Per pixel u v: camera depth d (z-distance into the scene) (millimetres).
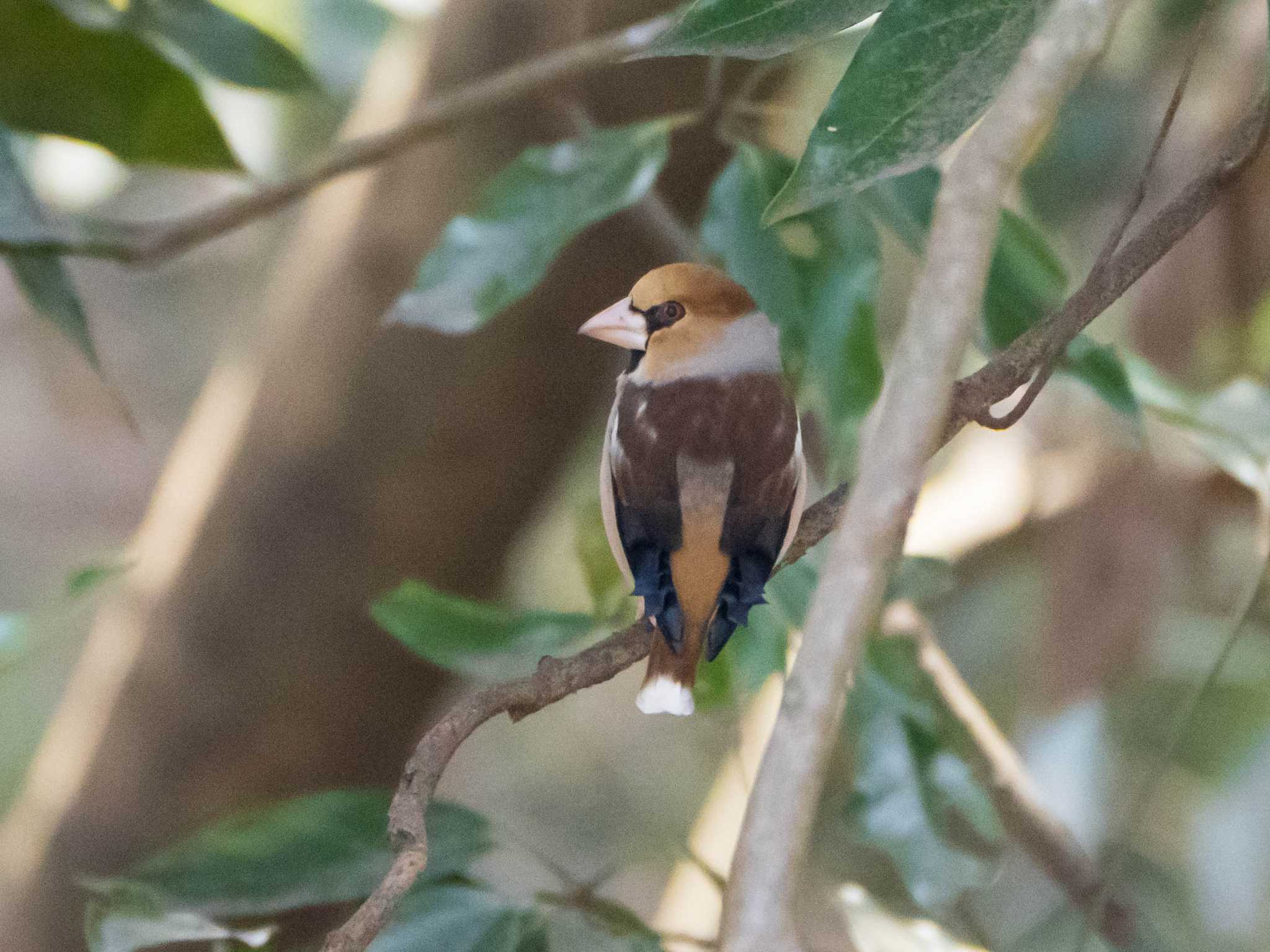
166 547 10289
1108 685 10688
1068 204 11039
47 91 7012
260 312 10961
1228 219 10062
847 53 9180
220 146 7254
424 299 6969
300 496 9977
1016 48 4305
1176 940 11164
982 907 11477
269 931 5852
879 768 7613
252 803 10305
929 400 3018
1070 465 10961
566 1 9344
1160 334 10430
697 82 9211
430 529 10023
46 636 7285
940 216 3152
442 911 6406
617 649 6016
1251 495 10344
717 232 7117
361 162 8141
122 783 10273
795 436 6473
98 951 5703
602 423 13367
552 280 9531
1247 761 11406
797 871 2697
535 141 9461
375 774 10500
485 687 5645
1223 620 11539
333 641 10117
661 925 9688
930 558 7789
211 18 7312
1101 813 10484
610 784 16984
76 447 19312
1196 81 10477
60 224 8016
